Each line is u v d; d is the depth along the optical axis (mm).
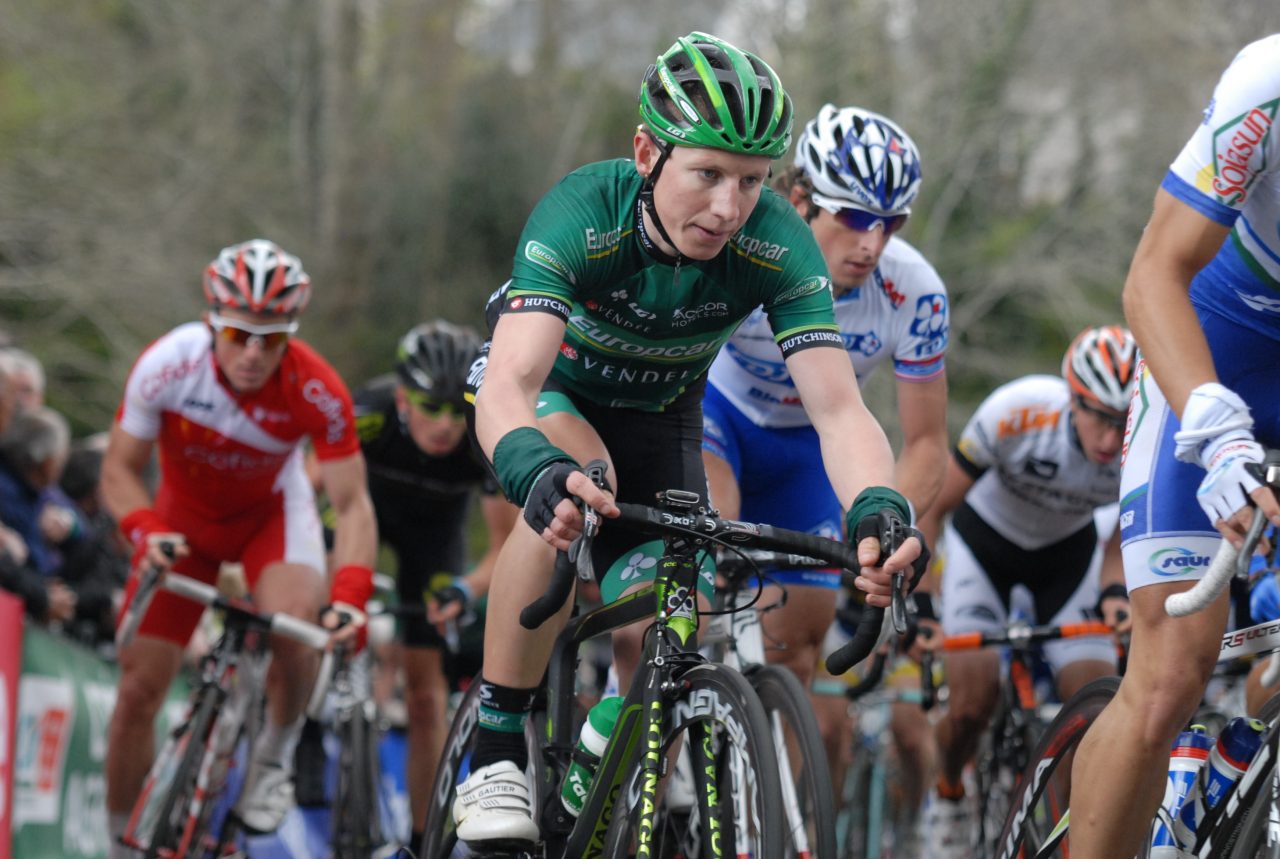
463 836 10508
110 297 55875
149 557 15375
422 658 19406
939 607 23156
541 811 10617
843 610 21719
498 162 66312
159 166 58281
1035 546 18062
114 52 58375
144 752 17172
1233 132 8242
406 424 19562
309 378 16828
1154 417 9320
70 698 18641
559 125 68500
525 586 10562
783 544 8898
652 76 9188
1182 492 9055
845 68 56500
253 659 17531
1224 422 7754
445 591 18047
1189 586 8953
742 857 8867
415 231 65500
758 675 10211
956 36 56781
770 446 14562
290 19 63594
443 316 65688
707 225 8969
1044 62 57906
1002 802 16594
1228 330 9422
